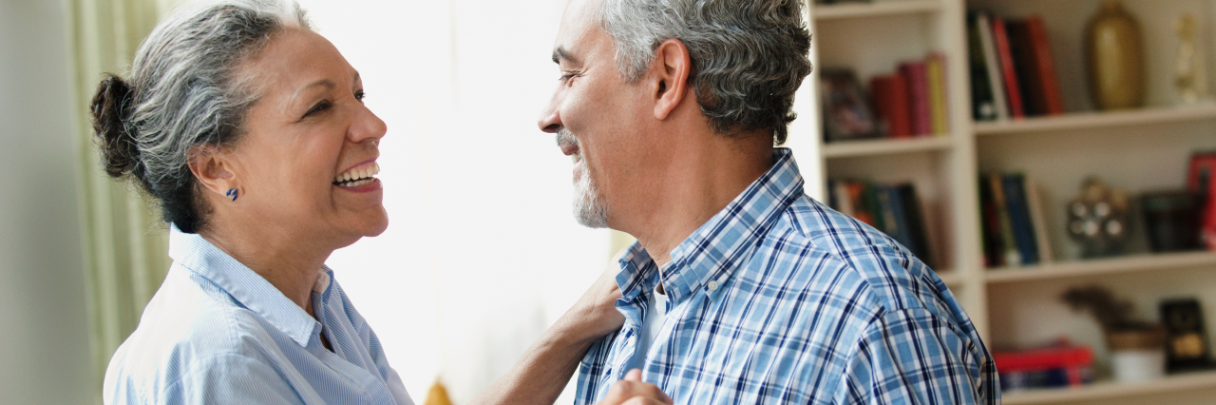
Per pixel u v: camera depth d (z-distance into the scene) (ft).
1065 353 9.14
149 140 3.52
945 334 3.01
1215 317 9.65
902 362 2.93
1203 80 9.40
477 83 10.48
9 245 9.83
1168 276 9.71
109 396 3.45
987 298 9.73
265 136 3.53
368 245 10.59
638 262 3.94
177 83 3.44
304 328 3.61
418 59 10.46
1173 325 9.48
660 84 3.53
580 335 4.36
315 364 3.59
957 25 8.91
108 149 3.64
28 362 9.93
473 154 10.52
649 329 3.83
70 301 10.10
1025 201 9.25
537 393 4.42
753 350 3.21
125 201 9.57
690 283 3.49
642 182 3.62
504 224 10.55
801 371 3.08
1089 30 9.29
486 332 10.55
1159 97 9.59
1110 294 9.61
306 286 3.93
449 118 10.50
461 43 10.48
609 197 3.69
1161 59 9.59
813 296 3.18
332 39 10.39
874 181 9.64
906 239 9.21
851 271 3.14
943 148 9.27
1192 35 9.36
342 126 3.68
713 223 3.50
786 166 3.61
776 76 3.48
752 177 3.61
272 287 3.60
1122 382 9.18
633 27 3.51
